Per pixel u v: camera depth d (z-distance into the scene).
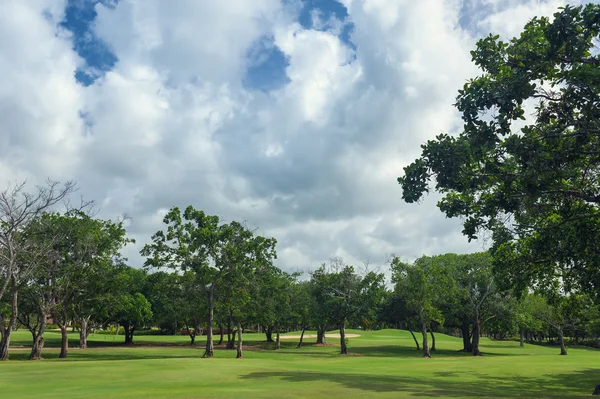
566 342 108.75
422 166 18.22
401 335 112.25
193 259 48.97
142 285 82.44
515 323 67.31
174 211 48.88
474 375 33.19
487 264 67.00
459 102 16.72
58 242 47.00
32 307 48.81
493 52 18.38
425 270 61.88
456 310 66.69
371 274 62.19
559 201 20.64
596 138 17.12
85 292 50.28
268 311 56.66
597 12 14.69
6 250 41.59
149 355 52.66
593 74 14.16
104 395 17.30
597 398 19.03
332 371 31.41
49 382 22.58
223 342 85.12
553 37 15.38
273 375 25.88
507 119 16.12
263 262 52.28
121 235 52.03
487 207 19.81
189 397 16.64
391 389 20.30
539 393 22.36
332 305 62.09
